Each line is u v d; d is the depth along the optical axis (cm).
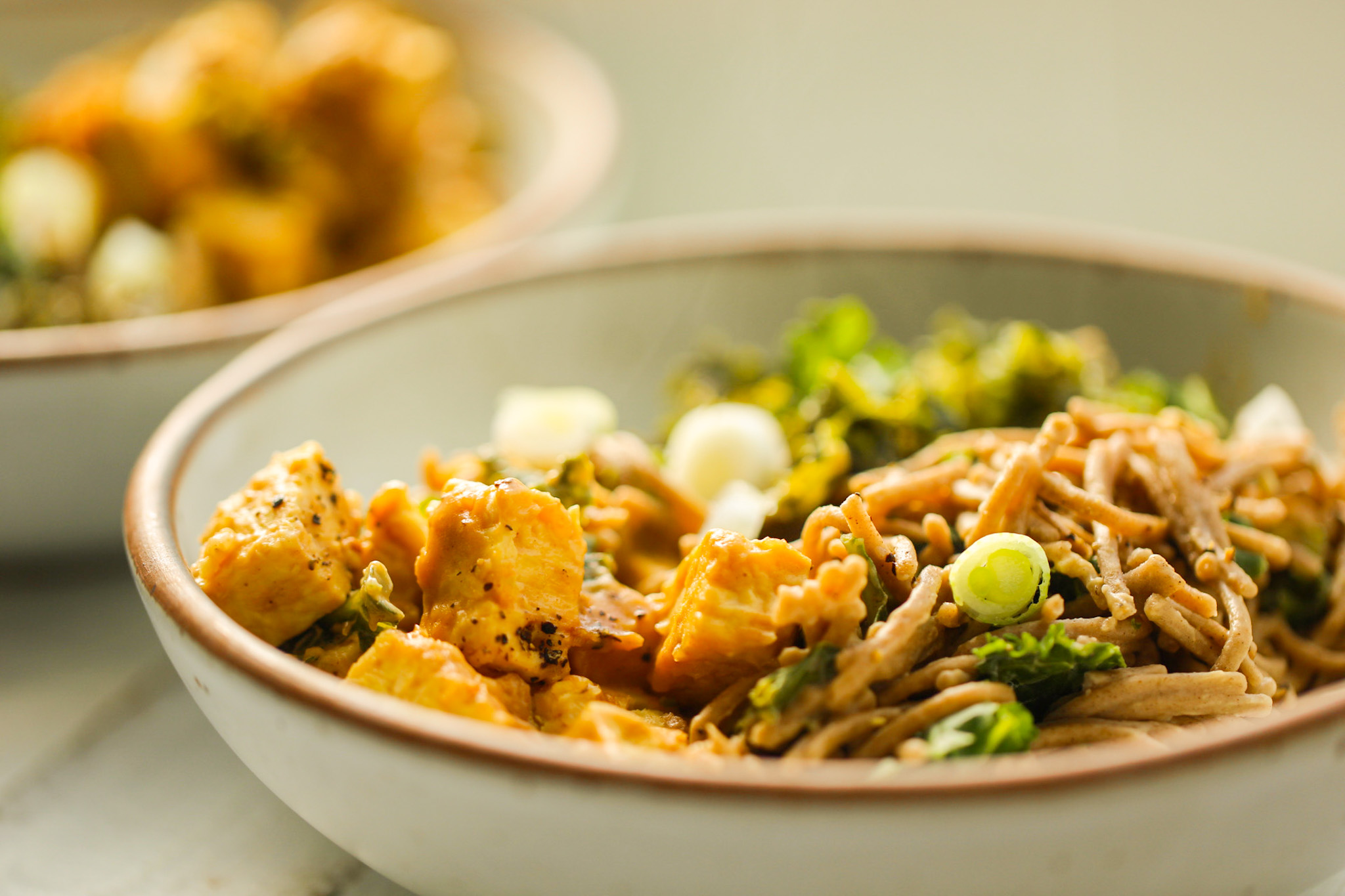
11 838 41
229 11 66
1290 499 41
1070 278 49
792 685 36
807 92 87
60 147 61
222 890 40
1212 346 47
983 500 39
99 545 48
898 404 46
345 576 39
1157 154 80
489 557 37
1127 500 39
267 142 60
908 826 33
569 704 37
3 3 73
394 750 34
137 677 45
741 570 37
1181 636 37
